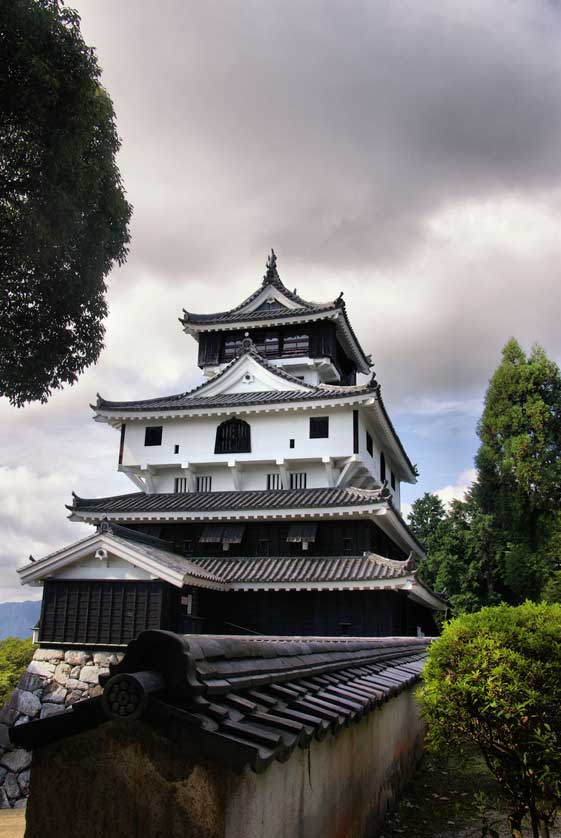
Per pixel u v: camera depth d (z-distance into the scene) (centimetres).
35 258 1453
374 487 3381
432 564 4922
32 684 2192
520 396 5216
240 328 3709
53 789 400
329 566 2648
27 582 2292
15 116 1352
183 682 384
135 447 3272
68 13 1402
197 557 2861
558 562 4434
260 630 2633
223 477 3194
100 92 1529
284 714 509
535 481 4866
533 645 706
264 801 439
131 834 381
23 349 1568
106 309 1678
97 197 1523
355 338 3925
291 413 3098
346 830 676
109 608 2216
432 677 752
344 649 1015
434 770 1276
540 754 661
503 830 889
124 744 395
